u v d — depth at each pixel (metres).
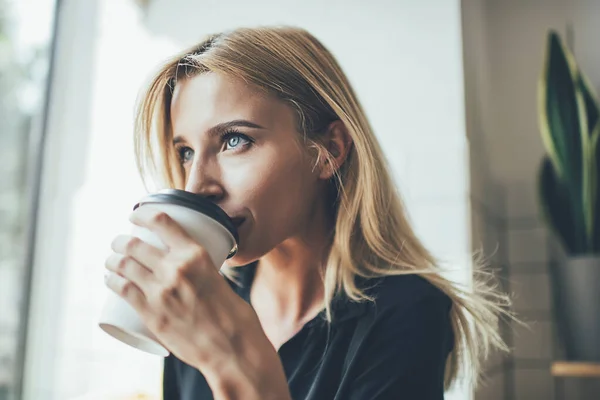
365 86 1.39
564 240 1.39
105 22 1.73
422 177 1.30
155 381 1.53
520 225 1.61
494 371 1.39
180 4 1.63
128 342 0.58
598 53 1.59
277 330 0.73
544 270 1.57
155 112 0.68
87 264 1.64
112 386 1.57
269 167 0.60
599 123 1.36
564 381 1.50
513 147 1.65
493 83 1.69
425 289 0.67
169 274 0.51
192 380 0.75
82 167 1.70
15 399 1.65
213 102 0.60
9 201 1.73
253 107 0.60
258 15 1.53
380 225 0.73
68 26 1.77
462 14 1.37
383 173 0.75
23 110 1.75
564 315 1.34
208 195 0.60
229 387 0.51
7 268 1.71
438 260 0.87
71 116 1.73
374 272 0.71
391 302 0.66
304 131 0.65
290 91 0.64
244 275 0.79
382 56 1.39
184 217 0.54
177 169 0.70
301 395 0.66
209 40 0.65
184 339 0.52
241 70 0.61
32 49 1.76
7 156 1.74
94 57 1.73
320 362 0.67
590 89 1.40
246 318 0.53
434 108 1.33
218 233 0.55
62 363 1.63
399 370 0.62
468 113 1.35
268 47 0.65
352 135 0.69
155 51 1.64
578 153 1.35
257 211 0.60
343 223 0.71
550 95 1.37
